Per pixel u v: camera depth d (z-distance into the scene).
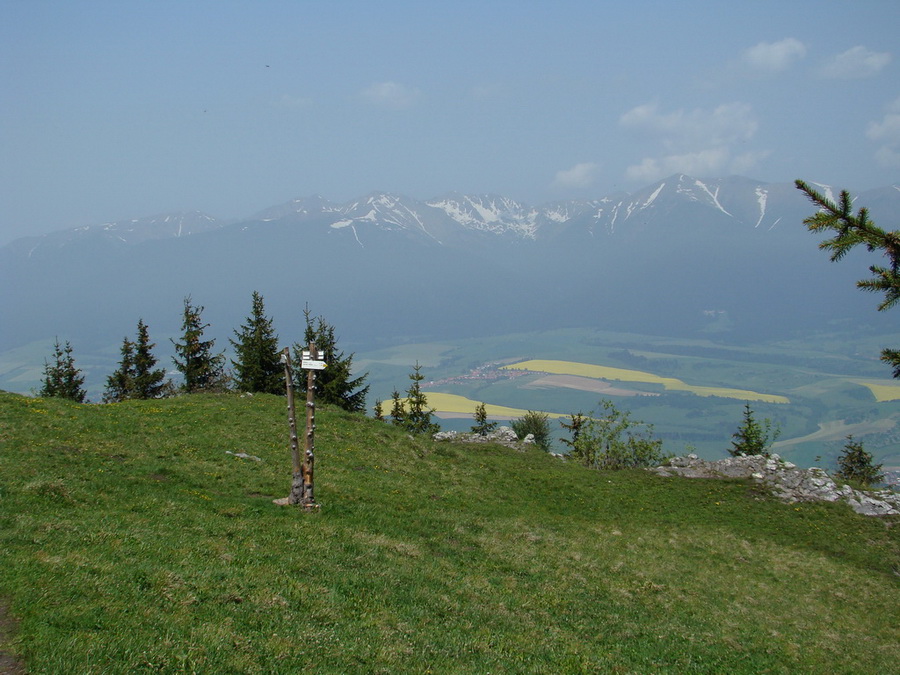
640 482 52.41
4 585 15.34
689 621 25.80
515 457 60.19
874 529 46.97
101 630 14.23
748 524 45.03
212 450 37.59
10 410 36.41
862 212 12.56
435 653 17.30
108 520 22.25
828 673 23.00
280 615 17.36
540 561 29.47
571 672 18.05
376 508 32.69
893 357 12.26
